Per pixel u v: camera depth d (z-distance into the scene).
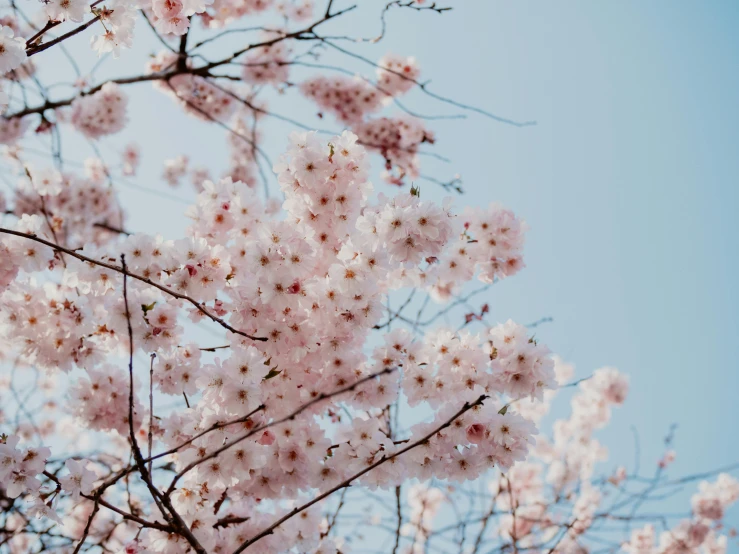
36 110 5.68
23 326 3.44
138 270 3.27
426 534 4.80
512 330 3.35
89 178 7.45
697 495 7.62
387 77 6.90
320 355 3.38
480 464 3.12
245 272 3.38
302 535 3.72
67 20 2.86
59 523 2.71
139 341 3.27
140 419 3.88
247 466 3.00
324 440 3.28
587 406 7.69
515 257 3.72
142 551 3.08
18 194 6.77
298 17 6.77
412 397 3.36
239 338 3.32
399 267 3.81
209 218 3.64
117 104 6.14
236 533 3.51
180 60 5.41
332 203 3.43
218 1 5.78
